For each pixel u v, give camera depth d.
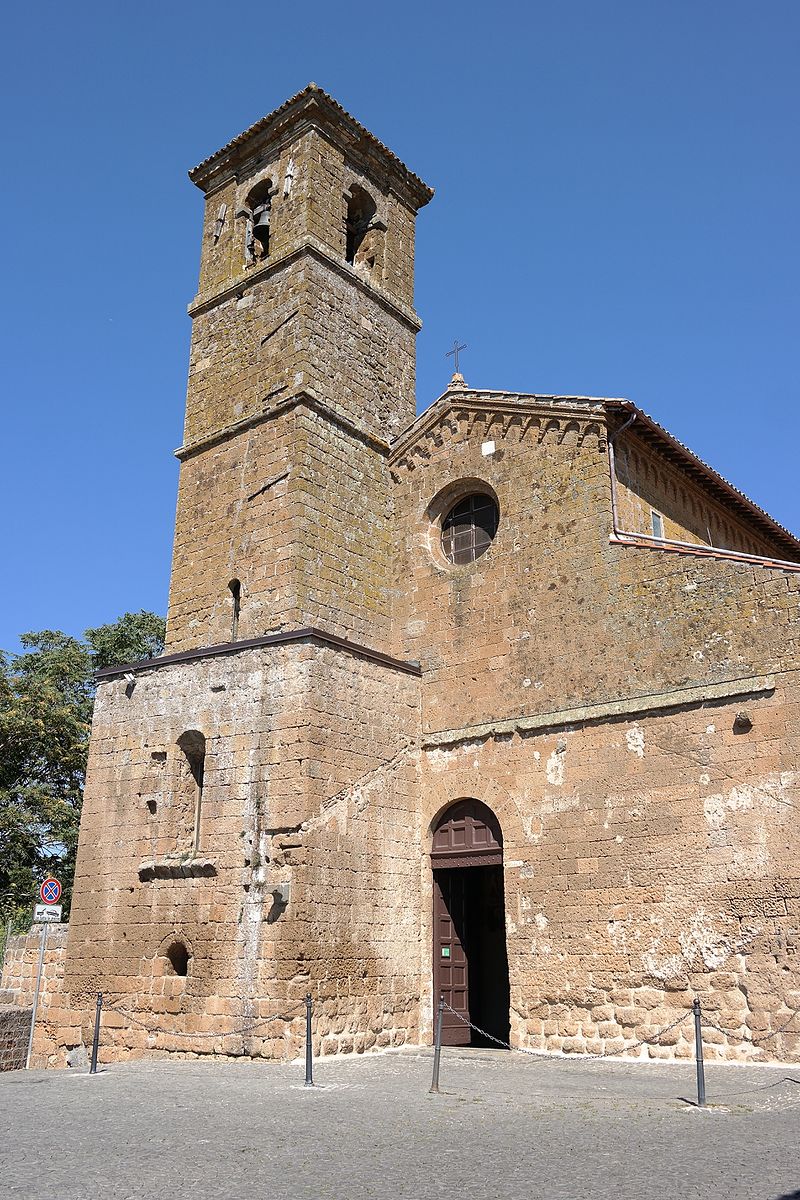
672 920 19.48
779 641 19.41
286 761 21.17
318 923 20.38
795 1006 17.75
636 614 21.59
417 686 24.84
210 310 29.52
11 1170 9.92
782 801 18.64
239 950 20.36
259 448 26.17
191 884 21.64
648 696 20.89
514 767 22.62
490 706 23.52
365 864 21.92
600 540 22.64
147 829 22.98
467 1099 14.53
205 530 26.66
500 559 24.44
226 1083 16.34
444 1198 8.89
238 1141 11.39
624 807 20.66
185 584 26.58
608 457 23.23
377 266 30.45
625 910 20.12
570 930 20.77
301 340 26.30
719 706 19.89
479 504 26.11
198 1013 20.50
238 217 30.28
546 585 23.33
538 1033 20.67
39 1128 12.23
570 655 22.42
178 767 23.05
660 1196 9.00
